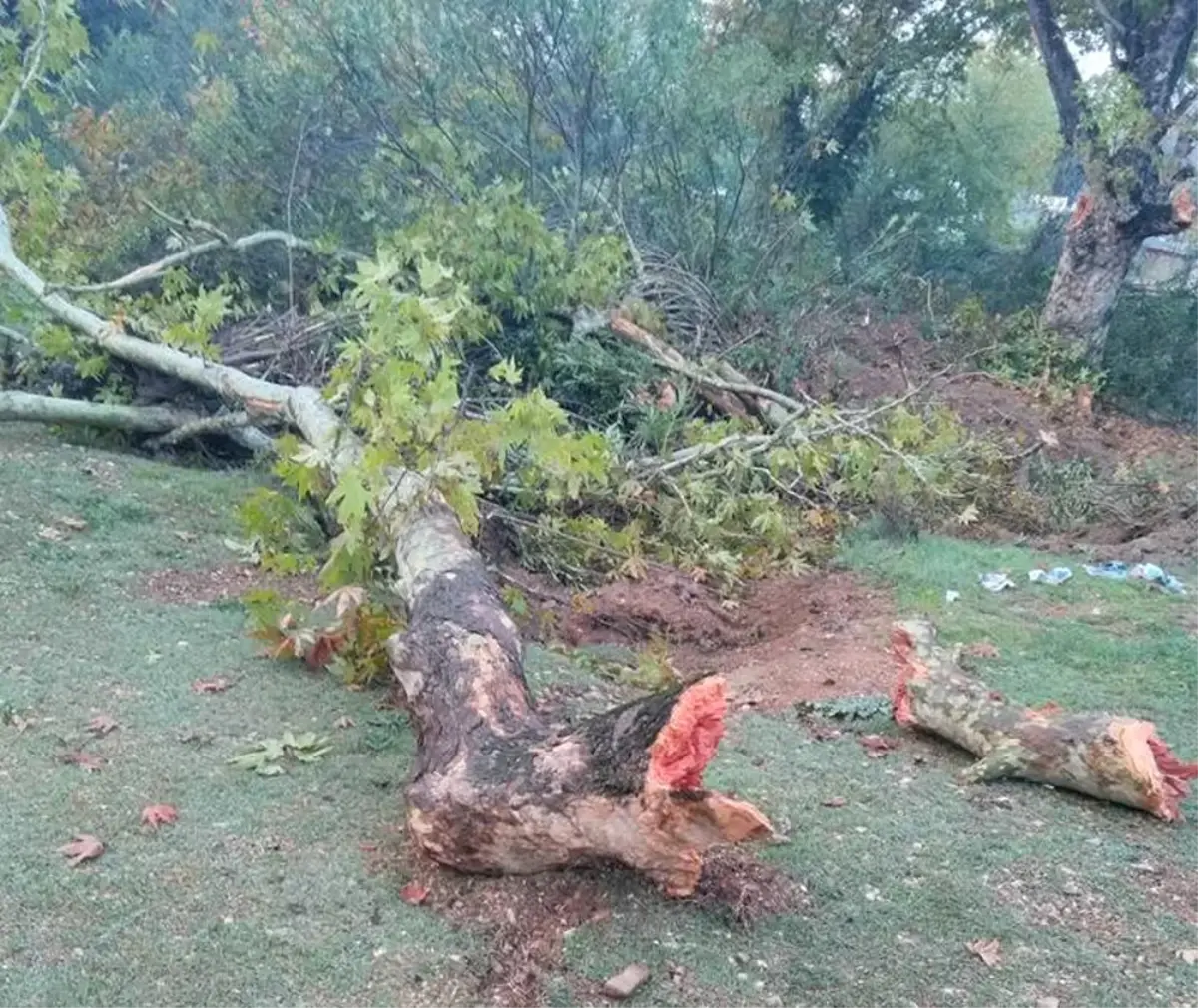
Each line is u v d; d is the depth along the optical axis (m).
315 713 4.15
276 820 3.38
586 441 4.95
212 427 7.51
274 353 8.14
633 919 2.96
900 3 14.76
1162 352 13.79
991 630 5.77
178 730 3.92
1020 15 15.02
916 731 4.42
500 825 3.00
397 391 4.43
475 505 4.62
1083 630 5.79
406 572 4.24
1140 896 3.28
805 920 3.05
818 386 10.27
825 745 4.30
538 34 9.27
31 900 2.90
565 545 6.63
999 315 14.23
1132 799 3.78
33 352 8.20
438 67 9.32
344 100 9.63
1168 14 12.37
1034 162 19.62
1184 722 4.68
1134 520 8.38
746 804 2.82
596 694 4.77
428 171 9.16
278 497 5.12
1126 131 12.30
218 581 5.65
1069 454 10.82
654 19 9.59
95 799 3.41
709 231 10.42
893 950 2.95
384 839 3.32
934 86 16.47
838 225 15.31
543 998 2.69
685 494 7.20
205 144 9.90
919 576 6.71
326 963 2.75
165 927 2.85
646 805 2.84
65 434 7.92
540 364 8.41
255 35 11.87
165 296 8.29
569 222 9.65
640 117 9.95
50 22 8.12
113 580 5.40
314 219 9.64
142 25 14.88
